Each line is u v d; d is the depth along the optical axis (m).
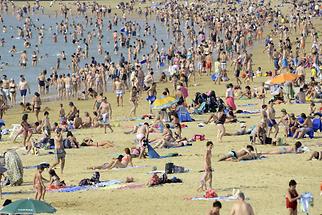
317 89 86.06
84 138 68.94
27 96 104.75
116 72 111.62
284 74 84.44
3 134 74.75
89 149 64.44
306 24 155.00
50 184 50.34
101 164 57.75
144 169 55.28
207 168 47.00
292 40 156.25
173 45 143.62
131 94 82.81
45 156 62.56
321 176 51.94
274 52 122.75
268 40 141.50
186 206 43.97
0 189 47.97
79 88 105.56
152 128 70.25
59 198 46.94
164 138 63.34
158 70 126.12
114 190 48.53
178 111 75.31
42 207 36.50
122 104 90.94
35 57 137.25
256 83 102.88
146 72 123.75
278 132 67.19
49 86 108.44
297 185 49.03
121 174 53.66
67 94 102.12
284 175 52.06
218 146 63.00
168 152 61.47
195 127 72.00
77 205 45.12
